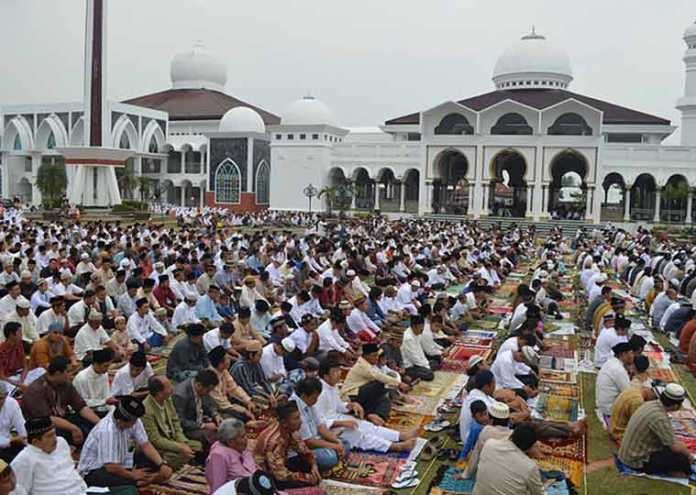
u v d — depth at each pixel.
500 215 54.22
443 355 12.52
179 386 7.85
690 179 51.72
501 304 18.36
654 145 52.03
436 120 54.00
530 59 61.62
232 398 8.77
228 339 10.59
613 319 11.51
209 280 15.91
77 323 11.84
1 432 6.99
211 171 62.41
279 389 9.42
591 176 49.44
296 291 17.55
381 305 14.59
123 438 6.71
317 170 57.16
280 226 46.12
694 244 35.81
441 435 8.51
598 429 8.80
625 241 34.19
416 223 41.62
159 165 70.06
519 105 51.22
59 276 14.37
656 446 7.38
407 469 7.45
